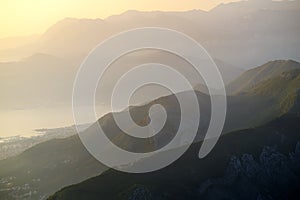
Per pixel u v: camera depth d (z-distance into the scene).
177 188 193.38
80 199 185.50
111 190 190.25
